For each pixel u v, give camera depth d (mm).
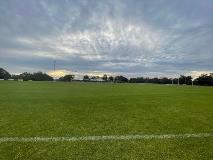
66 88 26422
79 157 4281
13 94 16891
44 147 4758
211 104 11516
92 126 6496
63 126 6473
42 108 9812
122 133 5789
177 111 9258
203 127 6480
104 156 4336
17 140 5180
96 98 13992
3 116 7906
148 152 4547
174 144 5027
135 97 14836
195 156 4359
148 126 6551
